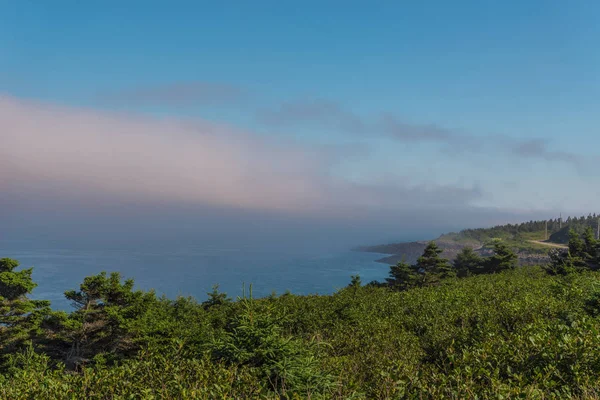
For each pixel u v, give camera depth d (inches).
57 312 857.5
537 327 389.7
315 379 280.4
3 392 256.5
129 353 820.6
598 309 475.5
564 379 261.6
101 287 868.6
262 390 265.4
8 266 973.8
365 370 348.8
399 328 630.5
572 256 1670.8
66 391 250.2
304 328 688.4
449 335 470.6
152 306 917.2
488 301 701.9
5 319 886.4
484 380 269.3
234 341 318.7
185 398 227.8
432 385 257.3
